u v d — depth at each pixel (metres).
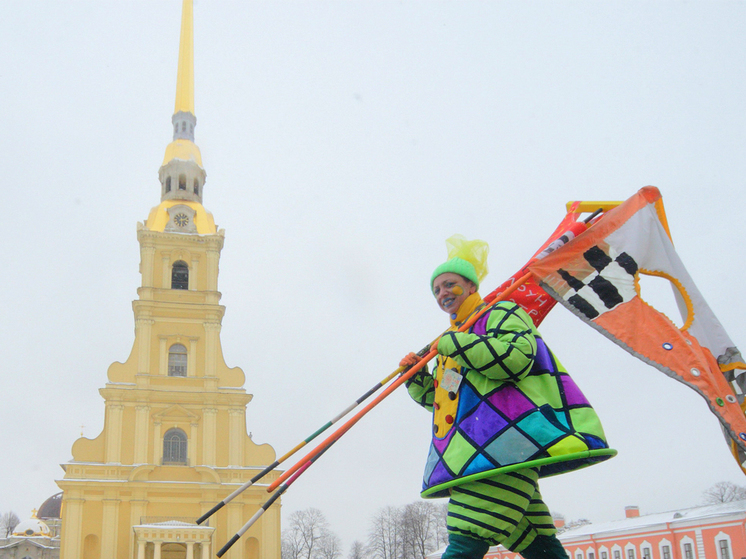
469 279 4.66
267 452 42.50
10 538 73.12
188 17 55.91
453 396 4.21
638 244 4.51
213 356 43.78
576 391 4.06
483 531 3.78
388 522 78.94
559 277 4.41
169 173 49.78
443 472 3.96
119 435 41.12
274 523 40.56
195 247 46.34
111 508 39.34
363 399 4.73
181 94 53.34
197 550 38.19
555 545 4.37
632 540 44.91
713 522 39.62
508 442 3.81
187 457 41.41
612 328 4.25
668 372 4.12
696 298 4.53
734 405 4.08
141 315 43.88
